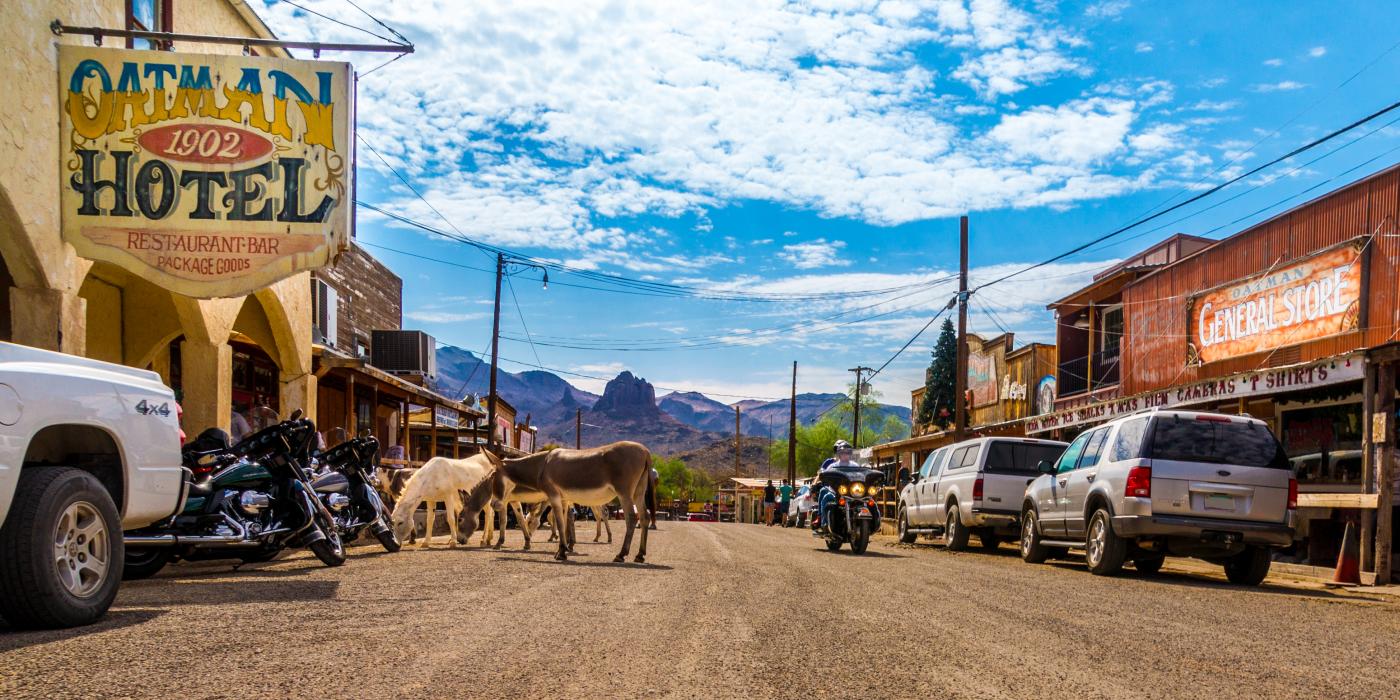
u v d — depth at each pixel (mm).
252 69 10883
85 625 5531
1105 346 26422
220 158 10828
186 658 4559
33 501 5262
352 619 5914
